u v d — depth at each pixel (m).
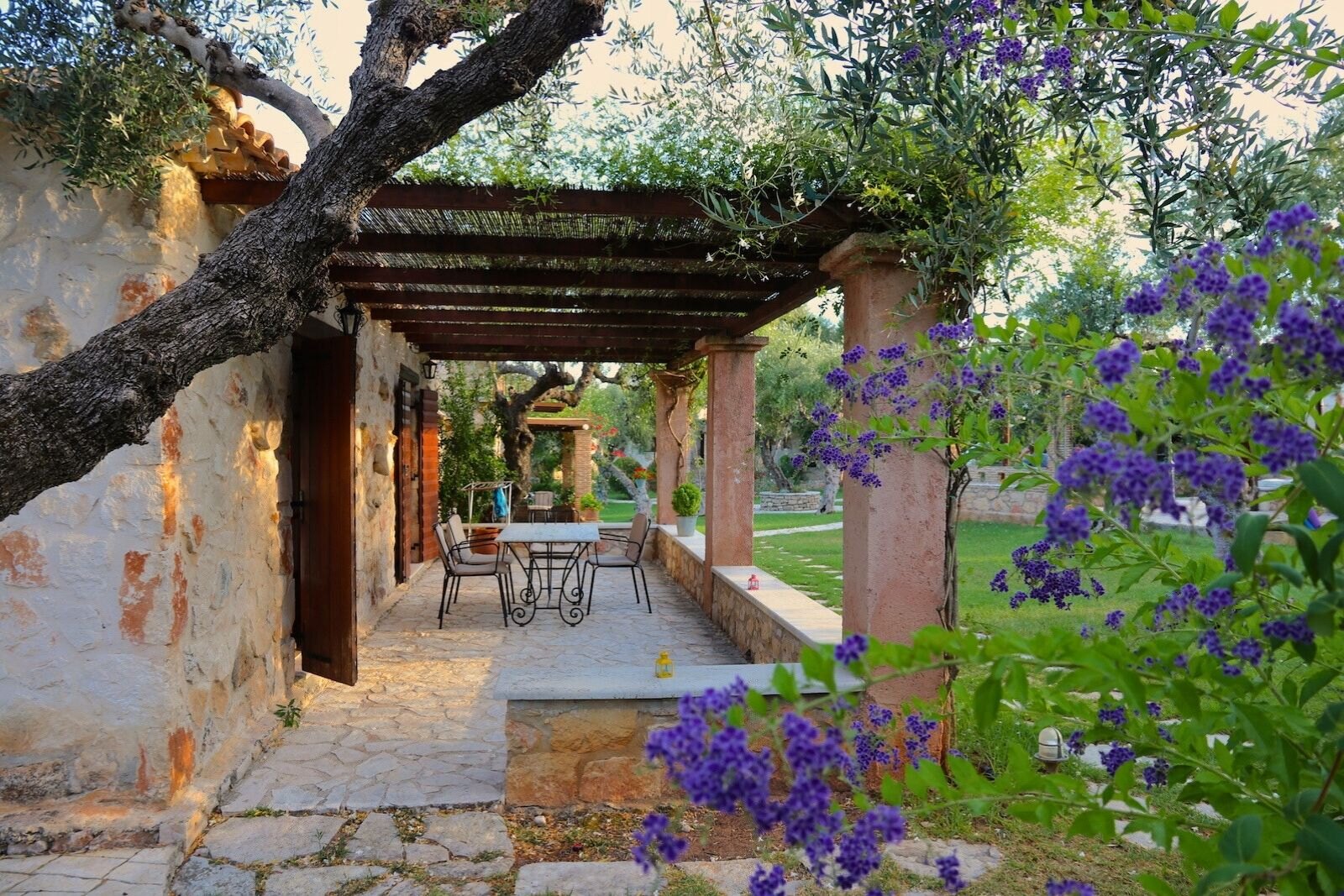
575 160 3.30
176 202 3.32
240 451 4.04
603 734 3.49
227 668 3.86
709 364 7.15
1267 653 1.31
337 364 4.63
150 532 3.25
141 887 2.78
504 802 3.49
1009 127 2.39
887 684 3.44
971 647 1.10
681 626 7.02
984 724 1.12
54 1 2.51
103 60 2.58
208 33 2.77
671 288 4.95
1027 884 2.75
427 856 3.06
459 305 5.77
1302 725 1.18
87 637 3.24
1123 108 2.27
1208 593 1.21
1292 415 1.17
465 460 12.19
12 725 3.22
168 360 2.04
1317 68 1.81
